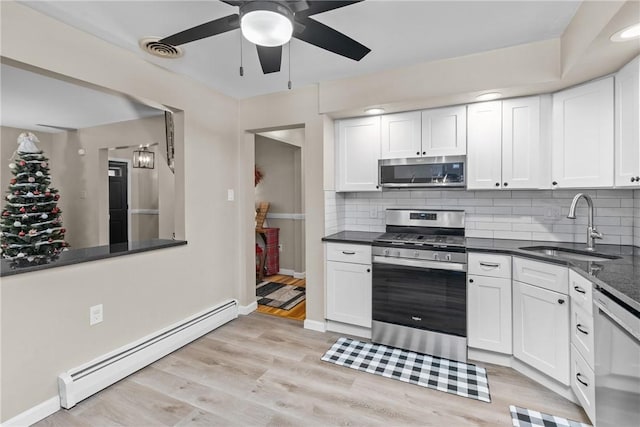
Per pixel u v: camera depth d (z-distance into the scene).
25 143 3.79
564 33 2.05
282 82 2.96
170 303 2.69
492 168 2.57
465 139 2.66
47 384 1.86
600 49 1.70
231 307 3.31
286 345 2.76
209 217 3.09
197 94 2.91
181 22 1.94
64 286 1.96
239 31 2.04
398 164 2.91
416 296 2.61
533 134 2.43
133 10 1.82
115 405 1.95
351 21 1.94
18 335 1.75
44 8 1.77
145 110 3.65
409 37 2.13
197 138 2.92
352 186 3.13
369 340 2.86
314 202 3.07
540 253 2.18
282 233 5.23
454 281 2.47
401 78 2.60
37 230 3.69
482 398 2.01
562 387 1.99
